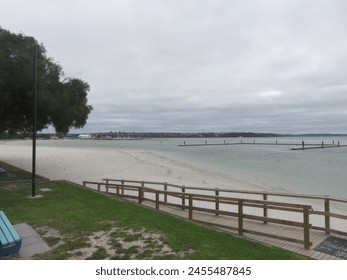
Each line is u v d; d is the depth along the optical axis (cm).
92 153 4972
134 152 5625
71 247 552
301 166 3569
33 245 562
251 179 2411
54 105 1644
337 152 6994
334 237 707
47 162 3109
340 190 1964
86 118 2122
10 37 1644
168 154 5675
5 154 4328
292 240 638
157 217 757
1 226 519
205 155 5650
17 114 1766
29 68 1538
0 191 1120
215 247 551
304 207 634
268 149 8575
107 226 679
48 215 776
